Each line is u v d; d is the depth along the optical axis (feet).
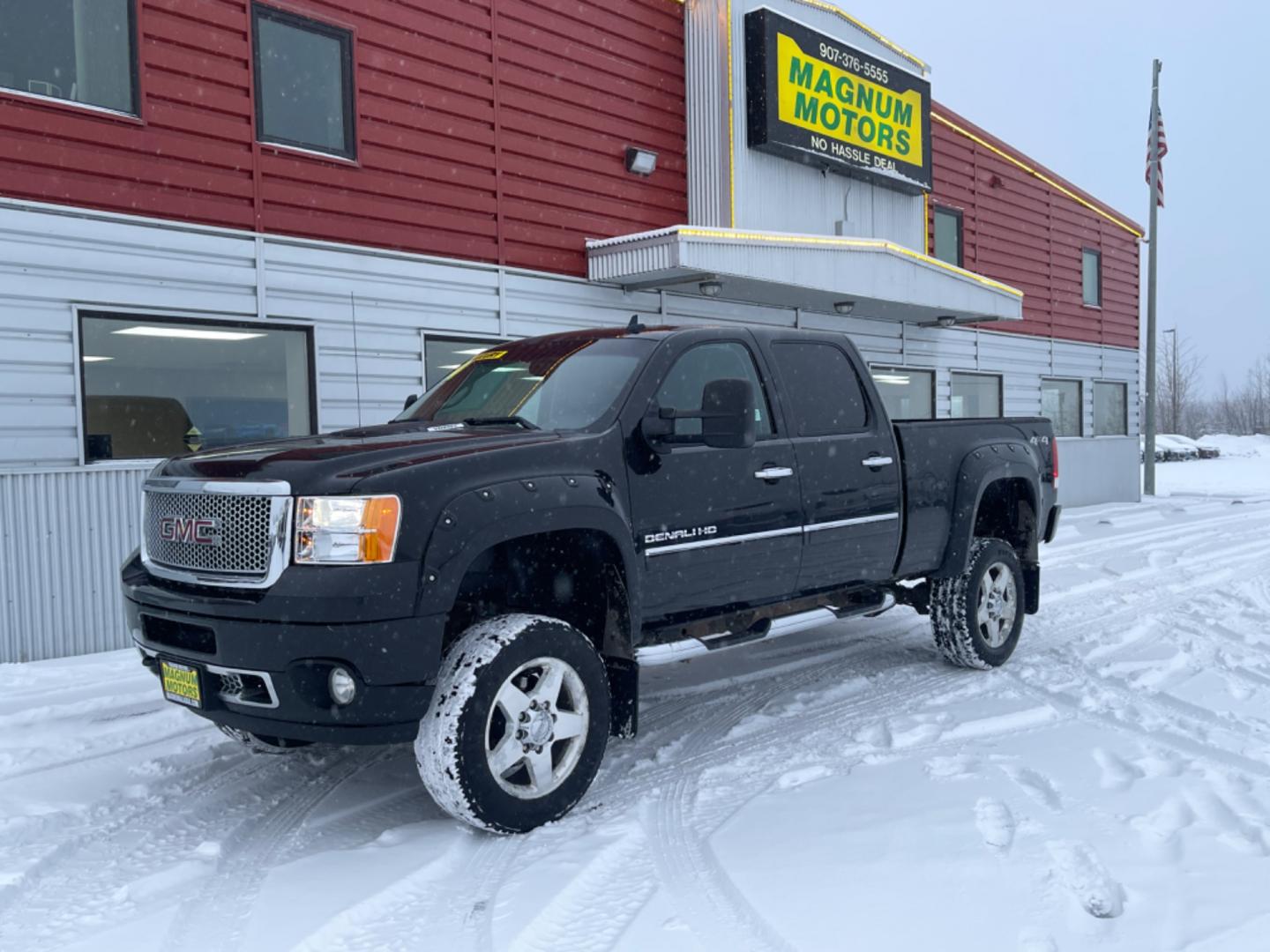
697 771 14.30
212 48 26.11
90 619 23.80
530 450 12.56
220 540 11.67
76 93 24.16
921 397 52.49
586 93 35.83
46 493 23.03
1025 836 11.28
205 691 11.80
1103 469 64.85
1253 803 12.27
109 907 10.43
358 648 10.87
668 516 13.87
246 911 10.25
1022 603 21.11
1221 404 291.79
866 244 40.47
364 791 13.94
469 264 32.17
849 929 9.18
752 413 12.96
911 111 47.01
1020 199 59.62
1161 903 9.55
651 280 36.04
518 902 10.01
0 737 16.63
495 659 11.68
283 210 27.66
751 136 39.45
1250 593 29.07
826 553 16.37
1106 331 67.97
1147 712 16.80
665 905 9.95
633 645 13.47
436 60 31.24
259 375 27.55
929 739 15.52
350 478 11.26
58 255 23.41
